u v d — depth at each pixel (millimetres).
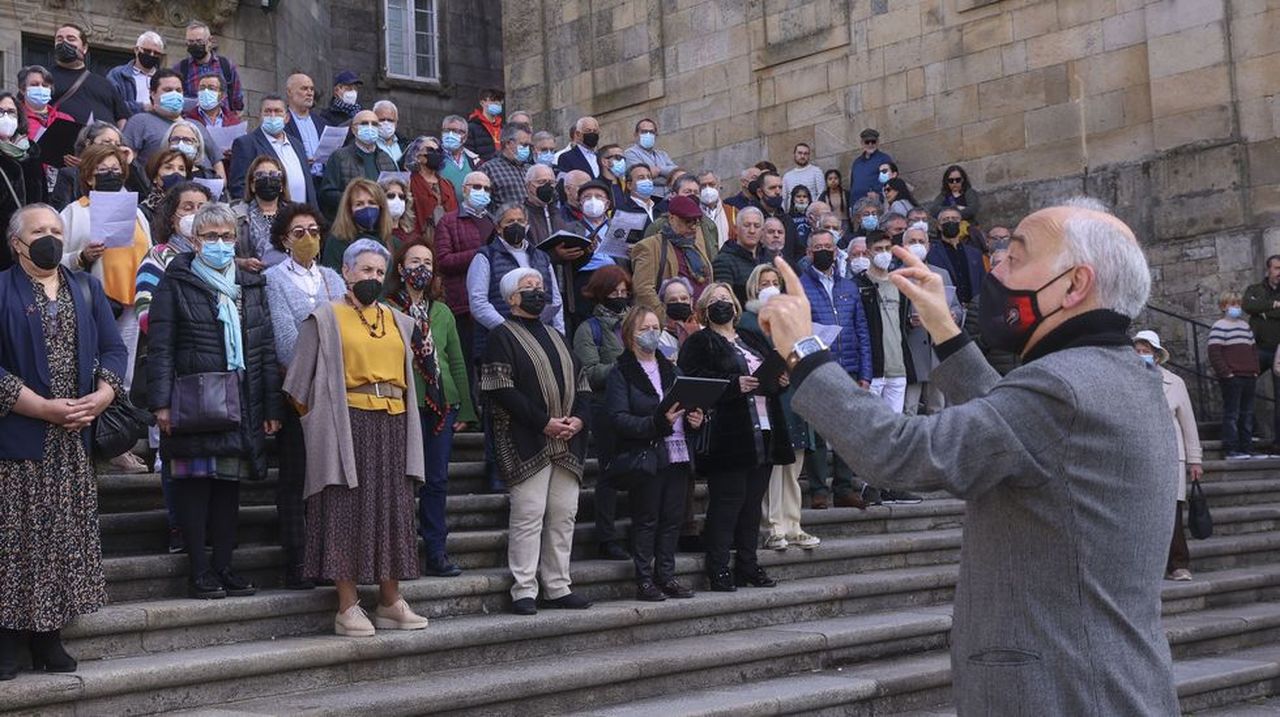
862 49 17016
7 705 5012
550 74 20500
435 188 10297
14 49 16422
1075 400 2779
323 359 6301
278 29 18891
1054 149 15328
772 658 7285
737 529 8328
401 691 5891
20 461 5305
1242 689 8266
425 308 7504
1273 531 11617
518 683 6121
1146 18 14633
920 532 10141
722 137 18422
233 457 6309
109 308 5852
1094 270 2912
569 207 10875
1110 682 2748
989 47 15891
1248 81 13945
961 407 2838
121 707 5367
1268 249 13719
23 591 5211
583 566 7758
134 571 6297
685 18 18875
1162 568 2883
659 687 6750
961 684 2904
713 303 8180
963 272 13000
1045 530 2807
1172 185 14398
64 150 8195
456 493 8484
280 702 5664
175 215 7508
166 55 17641
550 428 7090
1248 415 13000
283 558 6906
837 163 17203
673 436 7781
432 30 23828
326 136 10617
